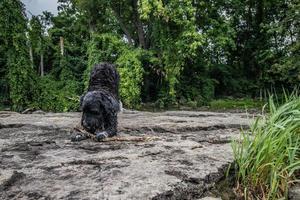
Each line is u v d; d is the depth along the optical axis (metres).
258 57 20.70
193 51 18.11
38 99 16.91
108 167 3.34
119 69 17.88
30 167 3.37
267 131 3.45
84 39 22.52
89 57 18.98
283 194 3.25
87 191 2.75
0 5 16.47
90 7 20.59
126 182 2.94
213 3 20.89
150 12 18.48
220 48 20.02
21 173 3.13
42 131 5.68
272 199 3.09
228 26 19.53
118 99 4.84
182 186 2.97
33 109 16.58
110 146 4.29
